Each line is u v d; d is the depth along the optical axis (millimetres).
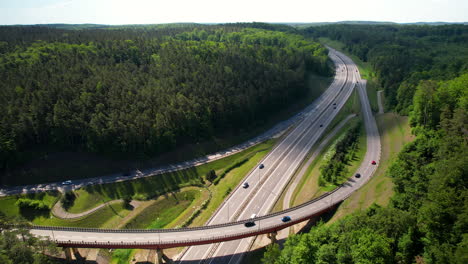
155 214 112938
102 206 115000
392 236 60469
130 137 129375
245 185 117062
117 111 134250
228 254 87500
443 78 155000
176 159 139125
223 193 115438
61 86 137625
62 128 126625
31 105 128125
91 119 128625
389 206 78375
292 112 190000
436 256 51156
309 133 160750
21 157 123938
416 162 87938
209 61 186125
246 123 165750
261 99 174750
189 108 146750
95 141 127812
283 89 187125
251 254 87062
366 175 114438
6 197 114500
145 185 124188
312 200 99188
